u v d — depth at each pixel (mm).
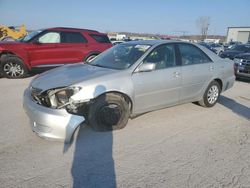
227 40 65375
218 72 5402
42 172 2971
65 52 9078
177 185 2787
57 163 3164
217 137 4059
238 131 4332
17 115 4824
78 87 3564
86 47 9430
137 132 4125
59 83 3596
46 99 3510
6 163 3131
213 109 5500
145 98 4246
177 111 5250
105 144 3676
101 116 3875
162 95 4473
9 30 20297
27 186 2715
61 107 3461
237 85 8648
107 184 2787
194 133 4188
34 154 3357
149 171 3043
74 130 3473
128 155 3402
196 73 4957
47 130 3449
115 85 3844
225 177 2957
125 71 4039
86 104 3637
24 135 3926
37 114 3449
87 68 4336
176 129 4320
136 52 4426
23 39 9133
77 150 3484
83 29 9641
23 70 8672
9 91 6773
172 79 4531
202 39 61062
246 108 5703
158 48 4496
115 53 4773
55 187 2715
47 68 8953
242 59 9273
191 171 3059
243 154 3512
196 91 5098
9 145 3592
